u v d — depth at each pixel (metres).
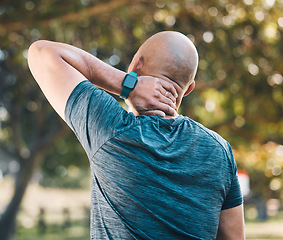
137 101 1.76
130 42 10.27
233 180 1.77
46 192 48.03
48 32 8.86
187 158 1.66
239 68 10.70
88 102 1.64
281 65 10.27
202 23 9.77
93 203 1.69
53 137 14.88
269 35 9.59
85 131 1.64
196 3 9.41
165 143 1.64
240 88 11.18
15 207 15.29
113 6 8.45
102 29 9.81
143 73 1.80
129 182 1.59
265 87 10.98
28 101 14.27
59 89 1.69
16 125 15.20
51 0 8.39
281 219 29.94
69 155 17.23
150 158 1.61
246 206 24.44
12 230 15.36
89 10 8.43
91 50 10.20
